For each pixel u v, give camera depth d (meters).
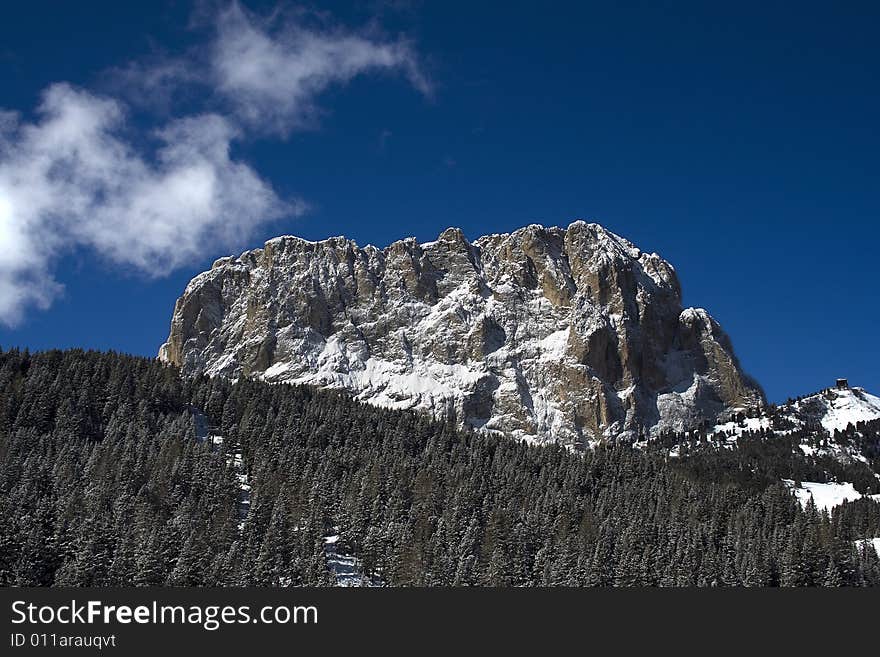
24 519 145.50
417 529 171.75
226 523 165.75
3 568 138.00
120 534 152.38
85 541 144.25
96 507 162.38
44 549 142.25
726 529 194.62
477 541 174.75
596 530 183.88
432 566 155.12
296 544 160.88
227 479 191.25
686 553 170.00
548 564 163.88
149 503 172.25
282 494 179.50
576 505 199.75
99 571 133.88
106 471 183.00
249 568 143.75
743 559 172.25
